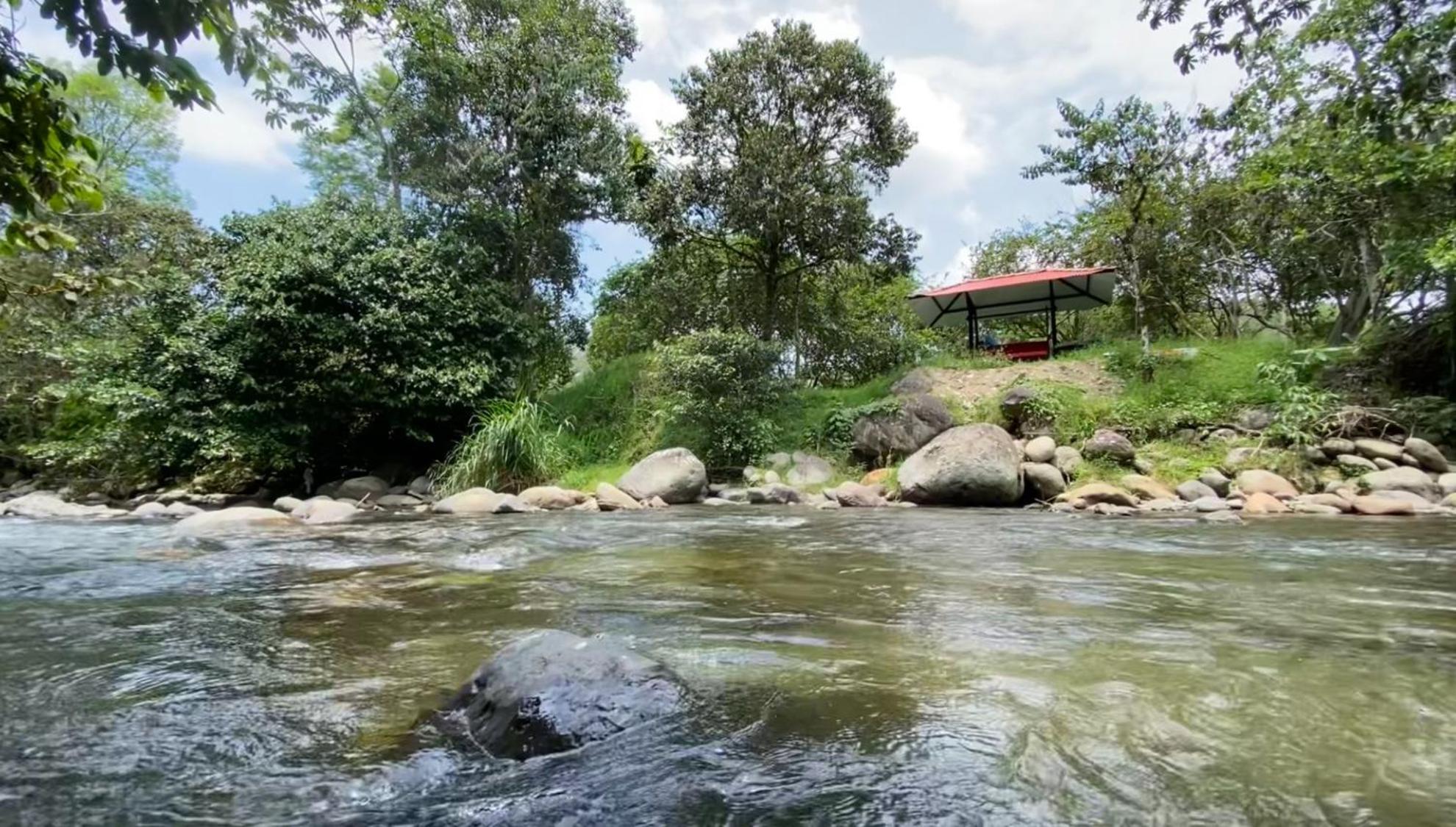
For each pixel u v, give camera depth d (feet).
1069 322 65.92
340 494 38.60
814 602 11.72
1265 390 33.04
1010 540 19.12
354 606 11.72
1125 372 38.34
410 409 39.68
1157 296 53.52
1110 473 31.12
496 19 49.80
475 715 6.60
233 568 15.64
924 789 5.26
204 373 36.22
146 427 37.60
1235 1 15.92
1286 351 36.27
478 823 4.89
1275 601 11.48
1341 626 9.87
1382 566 14.58
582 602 11.89
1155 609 10.98
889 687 7.48
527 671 6.88
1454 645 8.91
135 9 8.52
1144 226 47.52
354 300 38.63
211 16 9.78
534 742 6.03
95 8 8.57
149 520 29.43
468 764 5.81
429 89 47.09
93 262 46.50
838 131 46.75
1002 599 11.82
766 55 44.93
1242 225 46.88
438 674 8.20
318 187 56.13
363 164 56.90
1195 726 6.36
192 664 8.61
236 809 5.11
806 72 45.29
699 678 7.75
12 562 16.78
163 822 4.92
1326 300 49.49
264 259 37.78
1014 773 5.50
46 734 6.49
